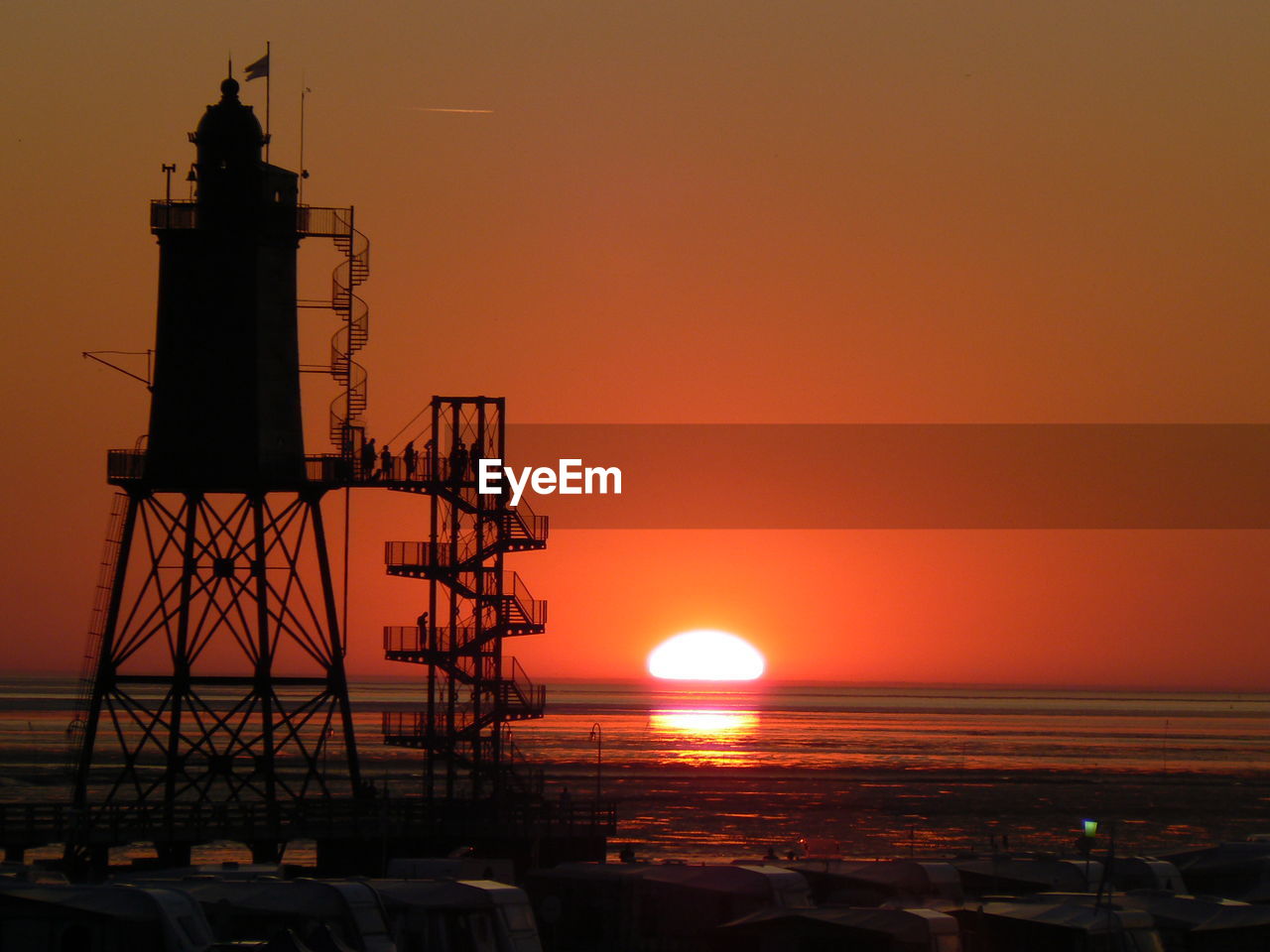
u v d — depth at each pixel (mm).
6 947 125188
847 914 143500
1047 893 153000
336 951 122812
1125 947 140250
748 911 153375
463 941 139250
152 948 124312
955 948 139250
